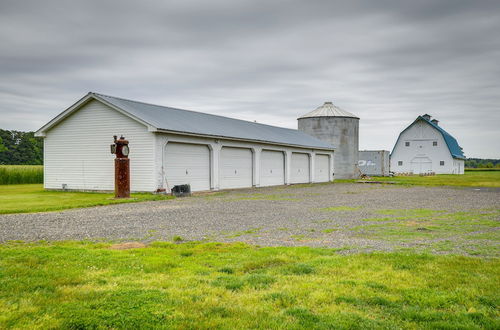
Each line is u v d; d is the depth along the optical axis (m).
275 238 8.65
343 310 4.41
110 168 20.97
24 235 8.80
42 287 5.00
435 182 35.09
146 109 22.55
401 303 4.63
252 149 27.34
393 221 11.27
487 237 8.71
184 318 4.14
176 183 20.98
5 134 68.88
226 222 10.90
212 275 5.68
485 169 86.50
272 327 3.96
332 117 43.22
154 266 6.06
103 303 4.45
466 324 4.03
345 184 33.19
